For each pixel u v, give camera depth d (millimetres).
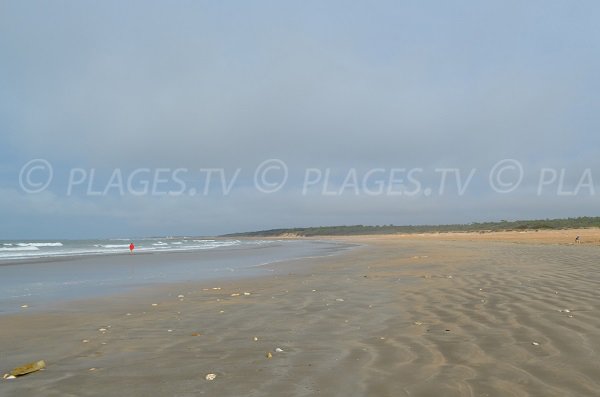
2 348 5902
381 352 5238
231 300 9766
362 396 3881
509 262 17047
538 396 3787
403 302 8812
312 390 4059
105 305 9500
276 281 13555
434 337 5867
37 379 4551
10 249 44781
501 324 6461
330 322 7129
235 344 5844
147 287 12688
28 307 9312
